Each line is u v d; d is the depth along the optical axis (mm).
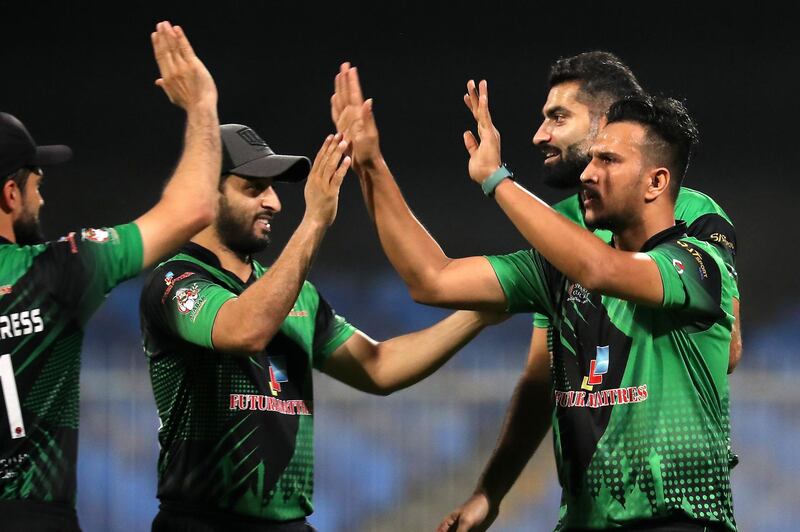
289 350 11922
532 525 29453
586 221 10211
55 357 9320
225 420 11367
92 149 37156
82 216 36719
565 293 10344
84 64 37406
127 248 9422
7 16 37125
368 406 29750
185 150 9922
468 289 10453
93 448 30156
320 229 10820
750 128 37500
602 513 9812
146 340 11852
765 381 31812
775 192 37156
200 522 11320
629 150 9953
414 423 29984
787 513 29969
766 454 30766
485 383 30953
